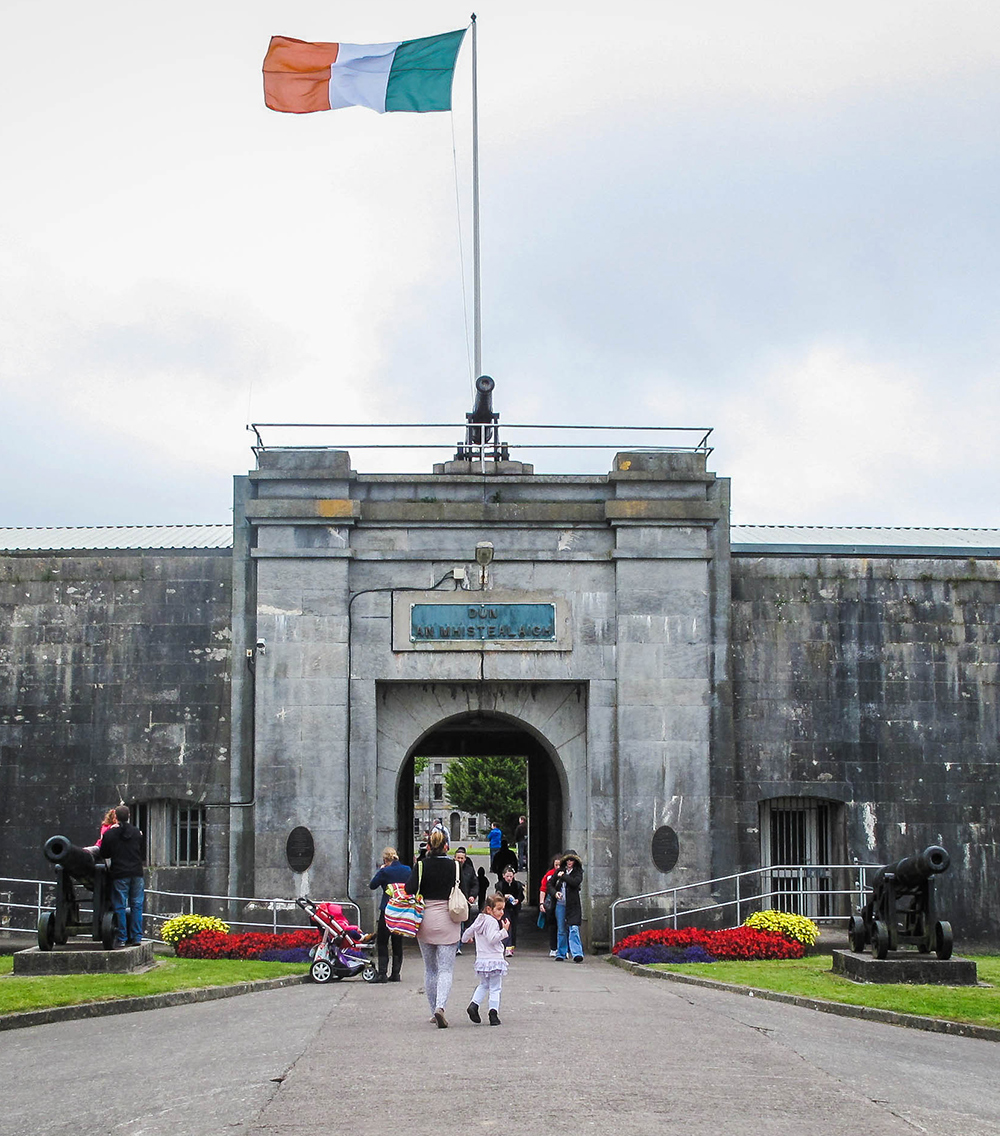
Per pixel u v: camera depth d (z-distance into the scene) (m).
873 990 17.39
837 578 25.94
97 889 18.58
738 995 17.75
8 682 25.42
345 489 25.19
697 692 25.03
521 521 25.25
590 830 24.84
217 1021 14.80
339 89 27.80
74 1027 14.75
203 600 25.53
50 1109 10.28
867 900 22.44
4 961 19.89
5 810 25.08
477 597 25.20
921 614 25.97
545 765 34.62
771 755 25.38
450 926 13.91
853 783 25.44
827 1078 11.34
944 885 25.28
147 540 28.23
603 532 25.48
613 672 25.20
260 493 25.28
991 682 25.91
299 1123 9.30
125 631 25.50
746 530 30.50
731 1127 9.23
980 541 29.23
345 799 24.42
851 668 25.72
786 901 25.22
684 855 24.64
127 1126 9.55
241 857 24.45
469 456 26.53
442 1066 11.34
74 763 25.16
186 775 25.05
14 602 25.61
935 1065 12.60
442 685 25.61
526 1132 8.95
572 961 23.17
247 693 24.97
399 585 25.22
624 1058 11.85
